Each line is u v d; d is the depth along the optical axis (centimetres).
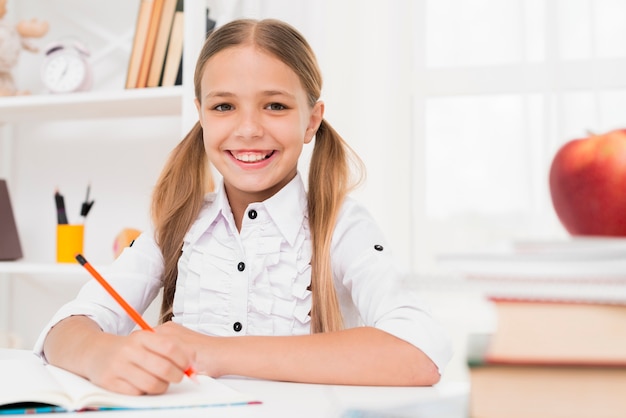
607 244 37
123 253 121
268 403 63
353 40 187
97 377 67
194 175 123
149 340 67
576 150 49
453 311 101
